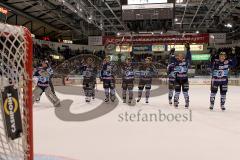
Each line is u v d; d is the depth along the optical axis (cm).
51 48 2731
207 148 472
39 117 746
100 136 548
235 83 1800
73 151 449
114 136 550
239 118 741
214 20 2355
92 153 439
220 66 856
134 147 475
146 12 1386
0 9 1512
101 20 2389
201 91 1448
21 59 204
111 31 2995
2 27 193
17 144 205
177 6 1955
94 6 1833
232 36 2864
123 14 1408
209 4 1908
